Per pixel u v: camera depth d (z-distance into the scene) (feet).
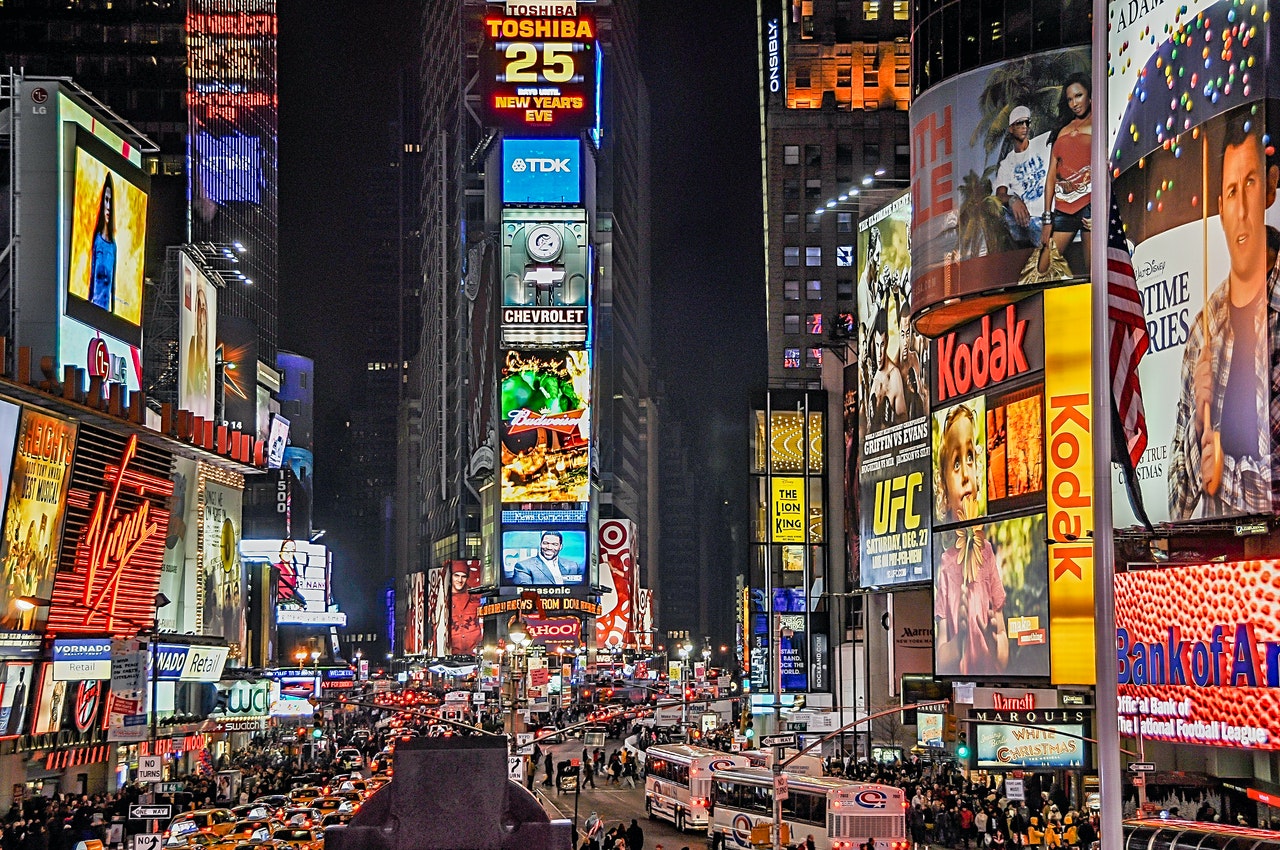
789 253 565.12
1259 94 174.09
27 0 559.79
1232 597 174.70
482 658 615.57
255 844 160.15
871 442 310.45
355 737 405.80
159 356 384.47
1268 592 168.55
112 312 297.53
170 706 307.58
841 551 414.21
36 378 268.41
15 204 273.54
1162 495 194.59
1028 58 245.24
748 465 418.10
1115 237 96.02
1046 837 173.68
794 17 570.87
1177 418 190.29
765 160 586.04
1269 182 172.04
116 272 299.99
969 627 254.47
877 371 307.37
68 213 277.23
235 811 193.77
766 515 414.62
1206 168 183.73
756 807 190.80
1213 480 181.06
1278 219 170.91
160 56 563.89
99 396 262.47
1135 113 201.26
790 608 409.90
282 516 648.38
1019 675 237.45
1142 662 196.34
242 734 394.73
